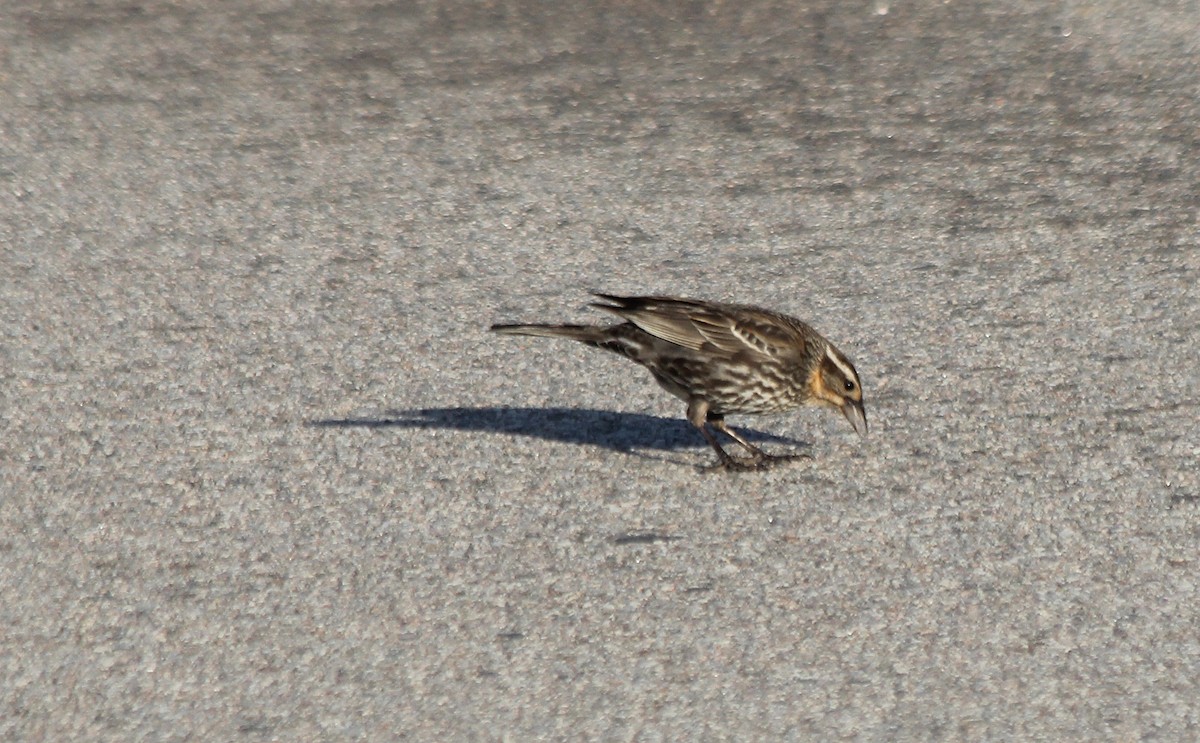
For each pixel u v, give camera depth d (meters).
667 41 23.31
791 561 9.76
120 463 11.34
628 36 23.66
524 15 25.08
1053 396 12.15
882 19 23.94
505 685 8.44
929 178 17.47
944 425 11.75
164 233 16.39
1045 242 15.48
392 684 8.48
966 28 23.20
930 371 12.74
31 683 8.55
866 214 16.50
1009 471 10.95
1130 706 8.10
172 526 10.38
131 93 21.67
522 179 17.91
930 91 20.45
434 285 14.90
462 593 9.43
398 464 11.27
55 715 8.26
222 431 11.84
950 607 9.15
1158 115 19.05
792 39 23.12
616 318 13.85
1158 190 16.75
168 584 9.61
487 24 24.66
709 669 8.54
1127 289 14.23
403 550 9.99
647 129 19.52
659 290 14.66
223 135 19.77
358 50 23.52
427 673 8.57
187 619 9.19
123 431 11.88
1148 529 10.03
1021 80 20.69
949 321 13.71
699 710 8.16
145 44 24.19
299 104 21.00
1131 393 12.13
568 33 23.94
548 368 13.04
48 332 13.85
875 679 8.41
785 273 14.99
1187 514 10.20
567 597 9.36
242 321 14.06
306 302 14.50
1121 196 16.64
